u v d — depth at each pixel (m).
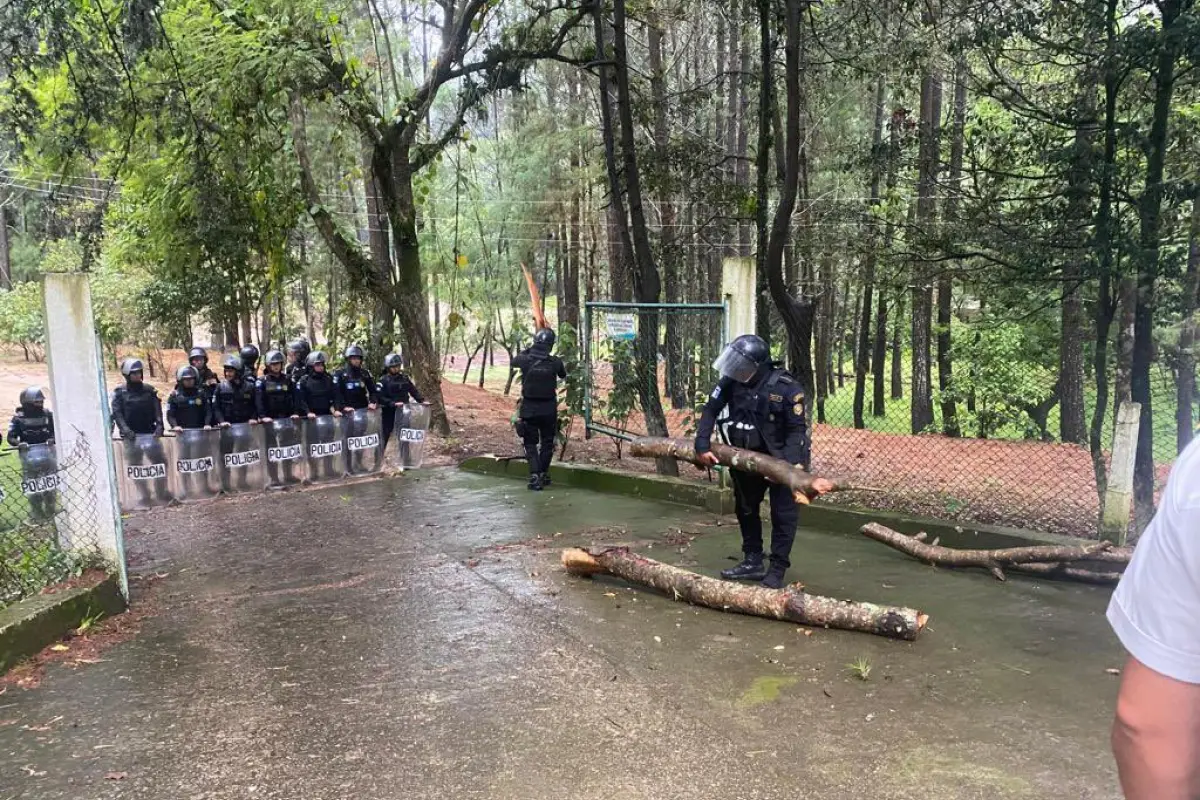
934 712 3.57
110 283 18.62
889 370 29.50
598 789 3.00
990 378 16.08
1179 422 6.76
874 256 8.10
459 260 16.12
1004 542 5.70
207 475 8.90
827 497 7.57
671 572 5.13
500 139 22.33
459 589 5.43
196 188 12.36
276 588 5.61
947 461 11.70
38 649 4.41
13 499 6.43
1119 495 5.30
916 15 9.23
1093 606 4.90
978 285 7.99
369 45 13.94
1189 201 6.30
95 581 5.00
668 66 17.80
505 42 10.80
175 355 22.16
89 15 7.41
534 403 8.66
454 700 3.78
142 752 3.35
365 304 14.65
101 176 15.45
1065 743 3.29
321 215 12.13
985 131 7.41
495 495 8.59
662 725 3.49
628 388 9.03
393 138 11.63
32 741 3.45
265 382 9.56
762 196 8.51
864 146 10.30
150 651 4.47
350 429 9.96
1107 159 6.25
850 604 4.54
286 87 10.49
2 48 7.11
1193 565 1.17
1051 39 6.82
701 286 20.97
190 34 10.30
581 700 3.74
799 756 3.21
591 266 22.53
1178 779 1.18
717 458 5.27
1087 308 10.14
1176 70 6.31
